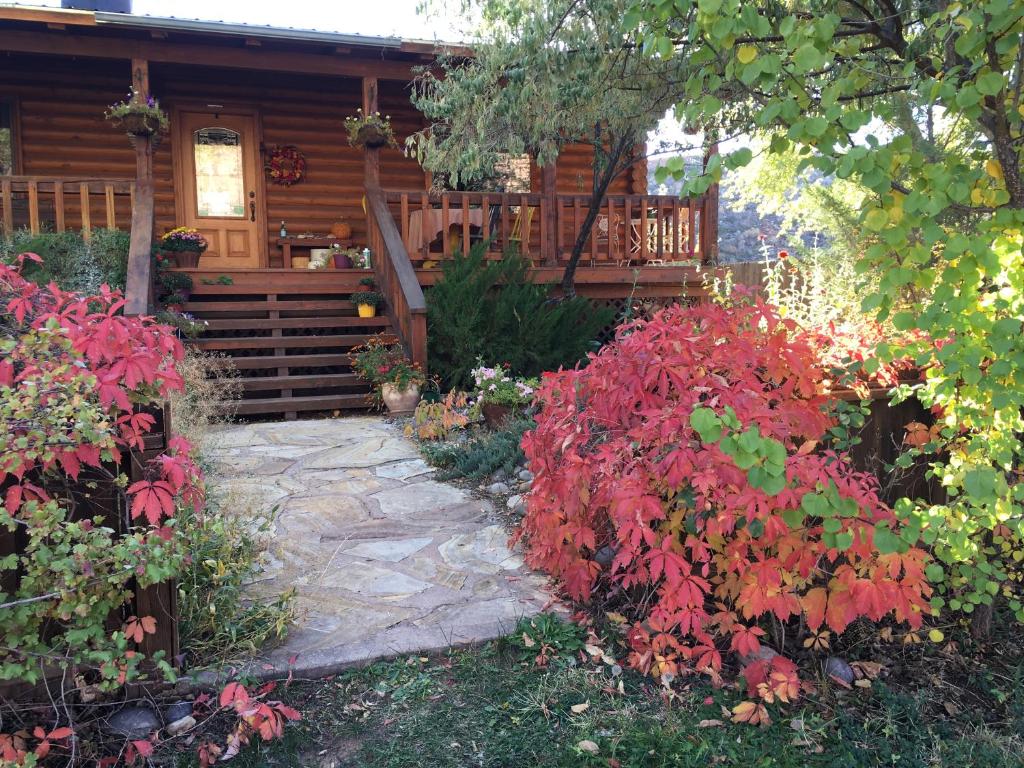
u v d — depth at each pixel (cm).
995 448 308
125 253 835
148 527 266
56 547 242
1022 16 250
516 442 605
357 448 658
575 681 295
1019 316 286
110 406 260
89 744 252
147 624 255
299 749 257
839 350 388
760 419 273
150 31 933
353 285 953
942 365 314
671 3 299
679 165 294
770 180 1460
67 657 237
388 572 399
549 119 714
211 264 1184
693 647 323
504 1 645
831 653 327
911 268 271
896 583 287
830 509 278
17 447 224
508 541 424
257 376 891
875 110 289
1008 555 352
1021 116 284
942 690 306
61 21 893
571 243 1239
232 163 1185
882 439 395
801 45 271
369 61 1033
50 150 1095
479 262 896
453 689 290
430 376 846
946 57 301
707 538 312
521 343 848
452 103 713
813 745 265
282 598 329
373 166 967
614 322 1031
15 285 278
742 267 1064
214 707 276
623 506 290
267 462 610
